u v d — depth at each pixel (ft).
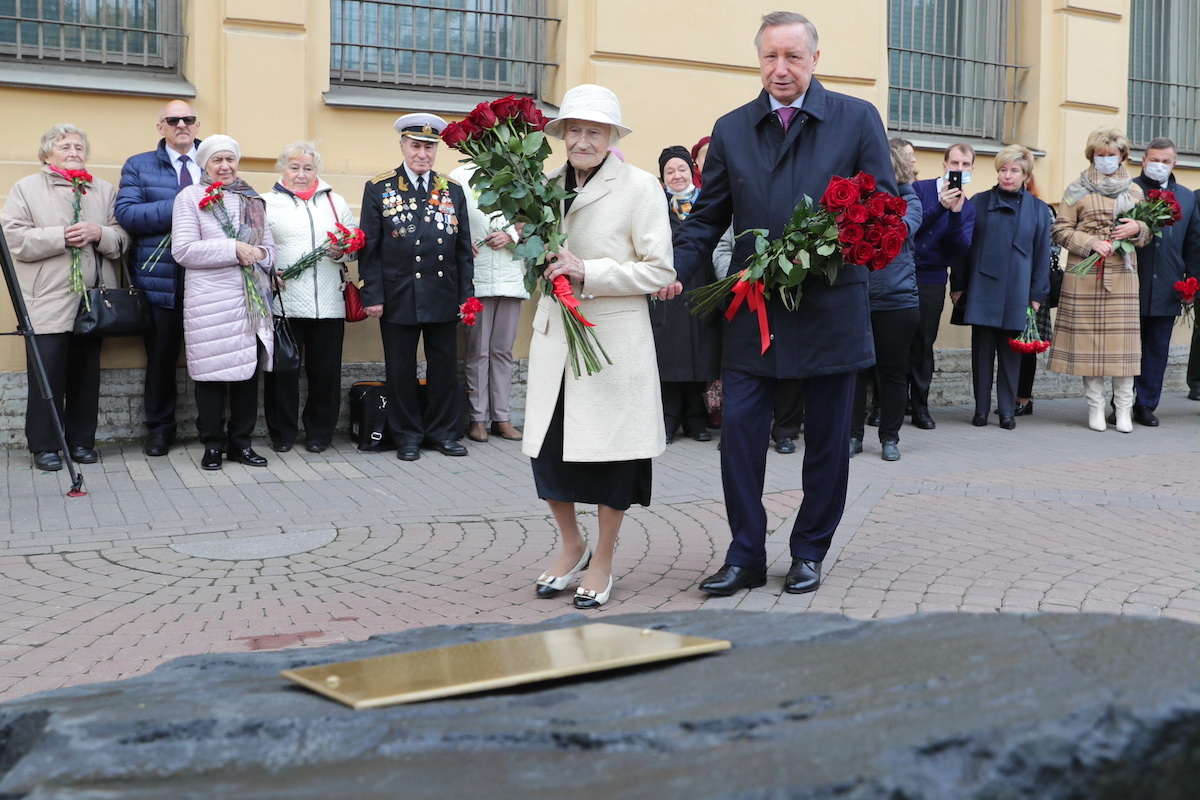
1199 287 30.76
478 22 30.25
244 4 26.84
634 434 15.02
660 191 15.20
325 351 25.45
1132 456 26.86
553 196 14.61
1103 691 3.17
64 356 23.53
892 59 36.40
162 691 4.32
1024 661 3.50
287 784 3.21
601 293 14.80
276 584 16.49
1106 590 15.71
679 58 31.48
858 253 14.16
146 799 3.12
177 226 23.34
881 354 25.46
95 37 26.40
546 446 15.38
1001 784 2.99
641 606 15.37
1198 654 3.37
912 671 3.60
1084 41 38.19
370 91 29.12
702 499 21.84
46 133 24.04
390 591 16.19
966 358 35.91
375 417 25.86
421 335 29.14
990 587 15.88
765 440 15.90
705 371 27.02
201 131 26.89
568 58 30.53
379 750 3.43
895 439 25.95
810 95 15.28
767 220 15.34
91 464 24.03
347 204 27.07
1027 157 29.89
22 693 12.28
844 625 4.54
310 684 4.15
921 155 36.35
